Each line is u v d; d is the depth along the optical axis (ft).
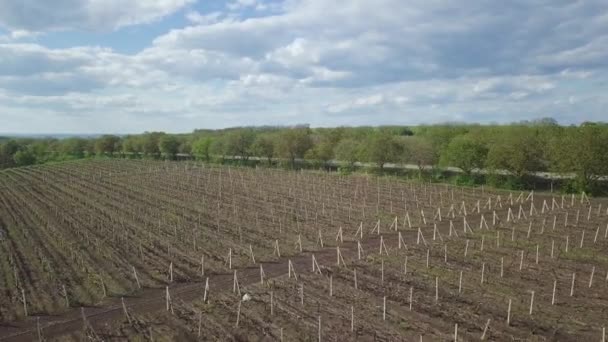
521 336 72.43
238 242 138.00
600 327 74.90
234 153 379.14
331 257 119.75
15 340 78.48
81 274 111.34
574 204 179.32
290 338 74.08
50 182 287.69
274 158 369.09
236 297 93.56
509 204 183.32
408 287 94.73
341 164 323.78
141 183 271.28
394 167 291.79
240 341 74.18
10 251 131.64
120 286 102.78
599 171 190.49
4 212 191.62
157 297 96.07
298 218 168.25
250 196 218.18
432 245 126.31
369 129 421.59
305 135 333.62
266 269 112.16
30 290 101.14
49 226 162.50
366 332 75.15
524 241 127.44
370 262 112.88
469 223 153.38
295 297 91.71
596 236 126.52
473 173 245.45
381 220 161.79
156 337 77.20
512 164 211.41
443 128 313.32
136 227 159.12
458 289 92.84
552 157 203.41
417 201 193.47
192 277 107.96
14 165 481.46
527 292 90.33
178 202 207.51
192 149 437.17
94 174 326.24
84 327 81.97
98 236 147.33
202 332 77.97
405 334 73.92
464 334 73.41
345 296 91.04
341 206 187.73
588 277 98.17
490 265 107.34
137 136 520.42
